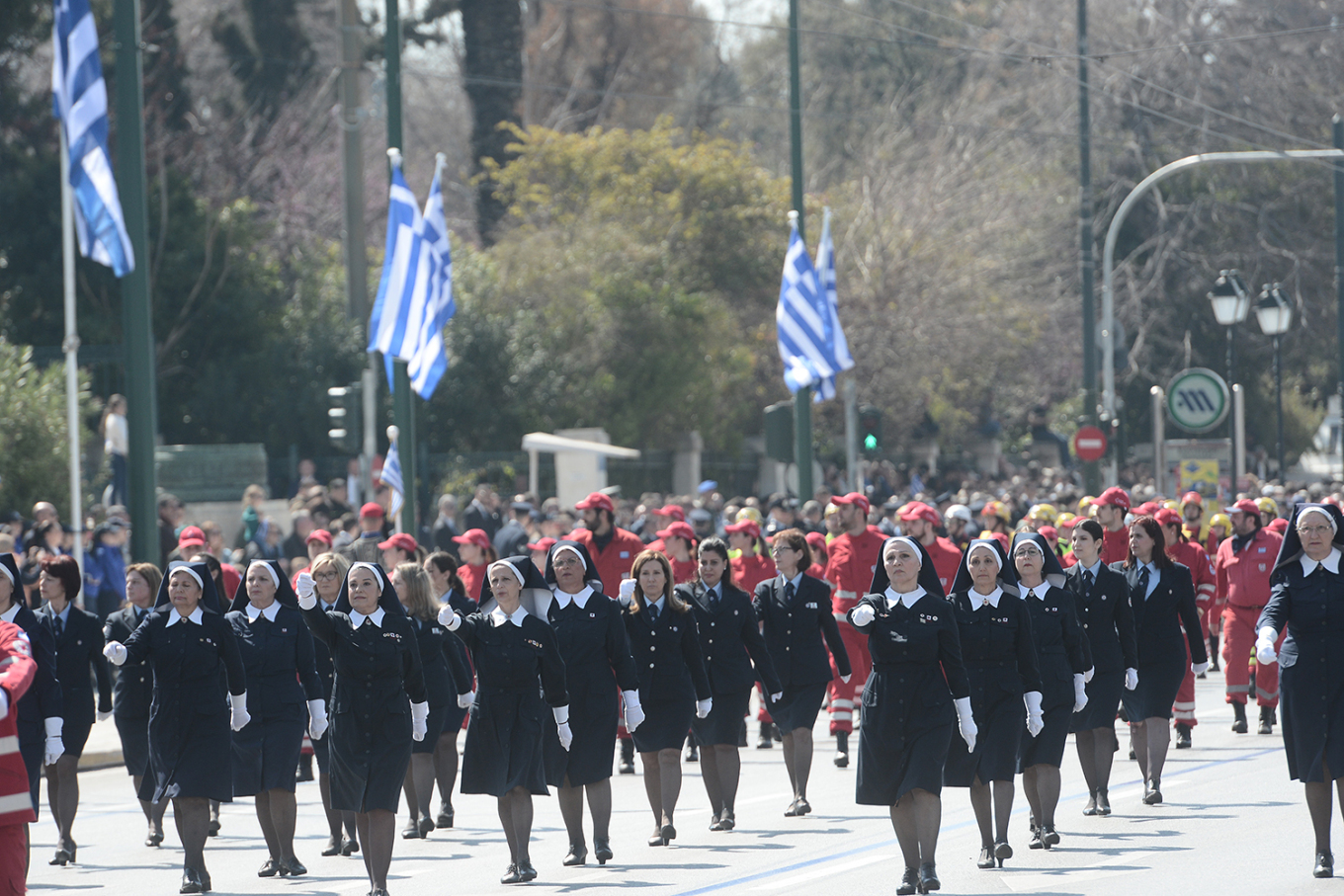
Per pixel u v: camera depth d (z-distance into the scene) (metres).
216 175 157.88
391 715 35.19
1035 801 38.62
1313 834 38.47
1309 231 174.62
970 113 175.38
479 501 89.56
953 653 33.41
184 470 100.88
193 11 172.12
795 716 45.38
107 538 69.75
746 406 145.50
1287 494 114.62
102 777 57.66
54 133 124.12
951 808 46.16
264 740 38.28
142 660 36.72
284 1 166.88
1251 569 58.72
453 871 38.34
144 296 61.94
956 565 59.31
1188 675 55.34
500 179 148.62
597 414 128.38
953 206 160.62
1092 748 43.00
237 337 122.69
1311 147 169.62
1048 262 177.50
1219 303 102.69
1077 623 38.88
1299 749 32.62
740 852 39.38
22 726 36.81
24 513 84.25
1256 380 193.00
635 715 38.72
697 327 136.50
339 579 39.91
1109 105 179.12
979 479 138.50
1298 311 174.38
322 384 116.31
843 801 47.53
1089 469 104.94
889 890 33.81
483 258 130.12
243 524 90.81
